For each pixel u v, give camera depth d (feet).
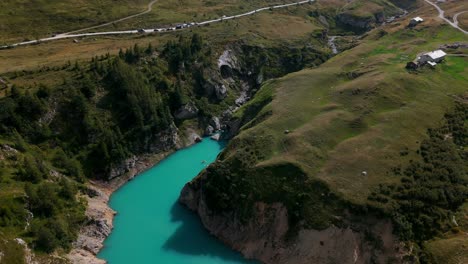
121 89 427.74
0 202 280.72
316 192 306.55
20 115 369.09
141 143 424.46
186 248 320.91
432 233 285.84
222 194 331.36
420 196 296.30
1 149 329.31
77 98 395.75
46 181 325.42
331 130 360.69
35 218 292.20
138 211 361.71
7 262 245.65
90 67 443.73
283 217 306.96
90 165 387.34
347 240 285.84
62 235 294.25
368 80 424.87
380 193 298.35
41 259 268.41
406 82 415.85
